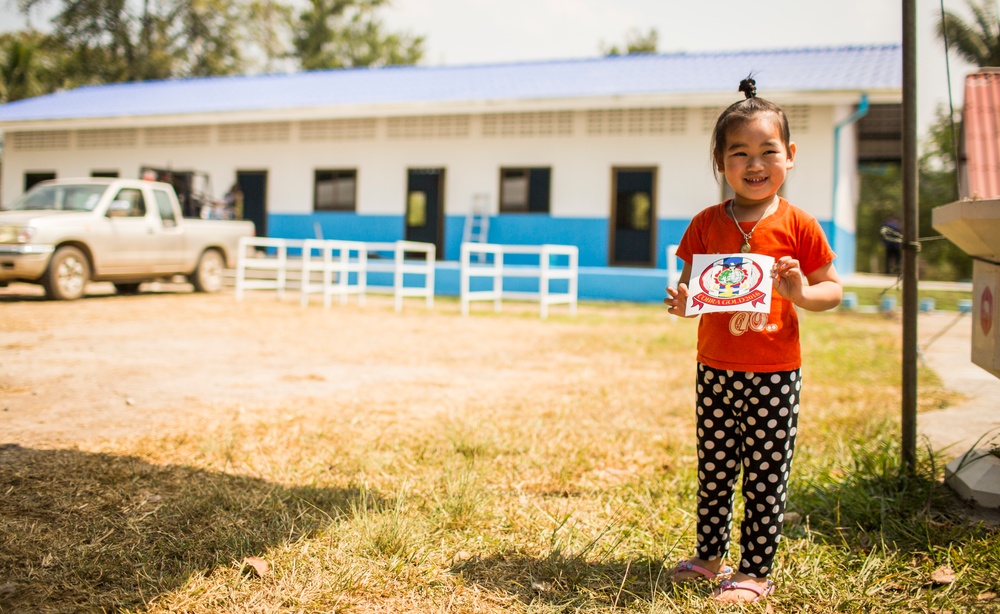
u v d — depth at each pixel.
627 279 14.97
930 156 29.22
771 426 2.35
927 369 6.84
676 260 15.69
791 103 14.42
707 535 2.53
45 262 10.73
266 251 18.50
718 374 2.40
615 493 3.38
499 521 3.01
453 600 2.36
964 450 3.89
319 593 2.35
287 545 2.65
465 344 8.28
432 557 2.65
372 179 17.88
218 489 3.18
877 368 6.92
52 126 19.62
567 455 3.96
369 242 17.92
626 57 19.77
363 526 2.77
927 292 15.99
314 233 18.41
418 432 4.32
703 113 15.59
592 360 7.30
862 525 2.94
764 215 2.41
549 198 16.61
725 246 2.43
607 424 4.66
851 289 15.47
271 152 18.67
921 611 2.29
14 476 3.22
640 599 2.36
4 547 2.56
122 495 3.07
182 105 19.36
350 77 21.16
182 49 34.50
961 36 18.80
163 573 2.44
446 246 17.33
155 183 12.57
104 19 32.59
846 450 3.98
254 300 12.66
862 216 35.25
